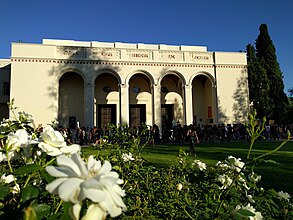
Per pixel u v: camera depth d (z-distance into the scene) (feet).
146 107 106.73
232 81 103.96
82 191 2.46
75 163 2.79
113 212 2.50
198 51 102.32
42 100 88.33
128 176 10.48
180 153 12.35
